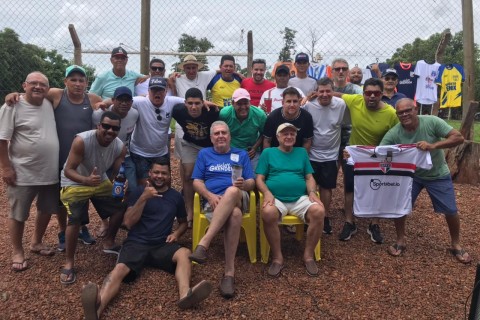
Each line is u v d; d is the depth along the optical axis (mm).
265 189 4129
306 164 4336
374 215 4367
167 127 4648
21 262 3984
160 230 3912
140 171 4633
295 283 3807
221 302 3510
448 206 4254
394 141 4355
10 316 3344
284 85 5211
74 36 7203
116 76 5367
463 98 7211
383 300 3592
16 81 8938
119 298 3518
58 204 4129
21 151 3787
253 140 4691
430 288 3781
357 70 6230
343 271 4027
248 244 4109
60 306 3465
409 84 7727
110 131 3643
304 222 4078
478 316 2330
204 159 4203
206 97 5938
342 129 5125
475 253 4473
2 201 5961
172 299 3521
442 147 4070
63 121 3988
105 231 4801
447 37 7828
